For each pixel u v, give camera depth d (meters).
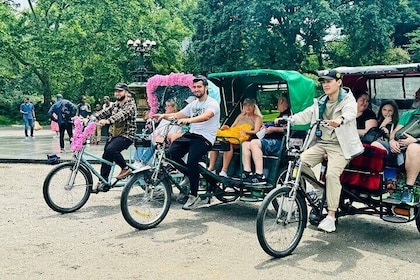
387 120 6.24
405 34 35.56
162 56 36.19
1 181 9.50
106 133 20.22
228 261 4.73
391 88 6.81
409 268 4.61
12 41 34.75
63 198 6.74
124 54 33.88
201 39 33.56
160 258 4.80
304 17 28.52
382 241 5.52
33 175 10.34
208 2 33.06
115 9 32.59
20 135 23.45
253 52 30.67
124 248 5.11
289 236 5.11
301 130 6.71
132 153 8.68
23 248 5.09
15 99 40.75
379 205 5.55
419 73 6.31
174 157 6.23
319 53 31.28
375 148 5.33
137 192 5.91
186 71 36.78
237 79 7.70
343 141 5.16
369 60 31.06
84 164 6.83
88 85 36.66
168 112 8.06
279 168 6.62
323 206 5.29
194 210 7.00
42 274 4.34
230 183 6.60
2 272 4.38
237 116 7.87
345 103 5.19
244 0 30.39
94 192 6.94
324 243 5.40
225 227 6.05
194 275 4.33
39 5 35.31
